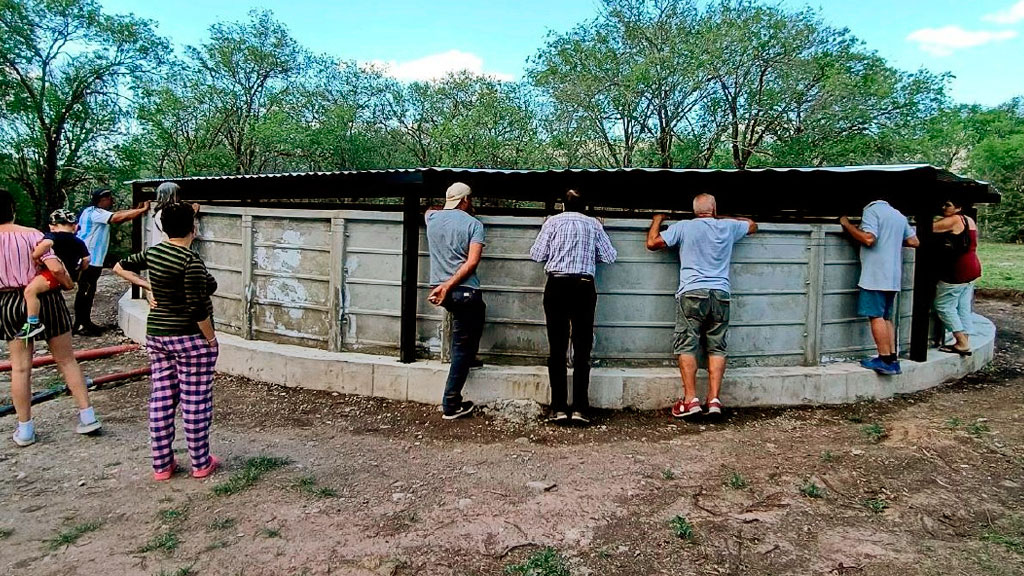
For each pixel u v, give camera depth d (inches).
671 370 202.7
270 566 106.4
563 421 182.1
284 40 1058.7
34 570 104.3
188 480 140.6
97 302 386.9
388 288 212.4
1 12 868.0
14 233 155.8
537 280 202.4
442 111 1169.4
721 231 187.8
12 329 155.6
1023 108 1961.1
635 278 203.2
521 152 934.4
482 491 138.3
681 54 746.2
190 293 132.3
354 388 206.8
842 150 721.6
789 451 163.2
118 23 936.9
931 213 218.1
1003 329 357.1
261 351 219.5
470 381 196.7
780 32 727.1
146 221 307.7
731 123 797.2
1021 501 134.3
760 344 209.6
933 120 746.2
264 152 1050.7
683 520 124.1
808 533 120.5
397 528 120.6
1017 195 1284.4
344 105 1088.2
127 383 220.7
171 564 106.5
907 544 116.5
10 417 183.3
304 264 223.5
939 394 217.3
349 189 229.8
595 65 778.2
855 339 222.8
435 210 186.2
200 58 1024.2
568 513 128.1
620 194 243.9
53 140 976.3
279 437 170.9
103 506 127.6
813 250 210.2
